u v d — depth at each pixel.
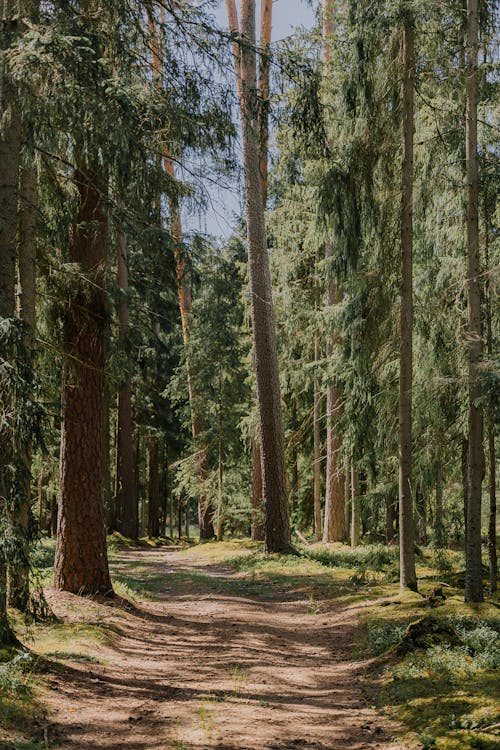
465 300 11.96
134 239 10.07
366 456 14.23
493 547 11.55
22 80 6.88
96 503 11.68
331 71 15.88
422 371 12.55
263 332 19.25
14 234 7.57
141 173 8.95
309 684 7.81
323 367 20.09
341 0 13.40
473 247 10.40
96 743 5.59
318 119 9.37
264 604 13.41
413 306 12.84
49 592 11.19
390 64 11.85
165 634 10.32
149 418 36.16
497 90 11.40
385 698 6.94
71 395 11.49
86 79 7.20
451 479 13.77
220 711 6.54
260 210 19.11
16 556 6.77
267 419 19.36
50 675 7.20
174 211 10.05
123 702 6.77
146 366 34.22
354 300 13.02
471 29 10.48
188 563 20.89
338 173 12.24
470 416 10.33
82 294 11.21
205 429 31.41
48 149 8.67
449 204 11.82
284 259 21.50
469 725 5.75
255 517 25.45
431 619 8.75
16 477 6.86
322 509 27.81
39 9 7.42
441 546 13.74
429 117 12.36
